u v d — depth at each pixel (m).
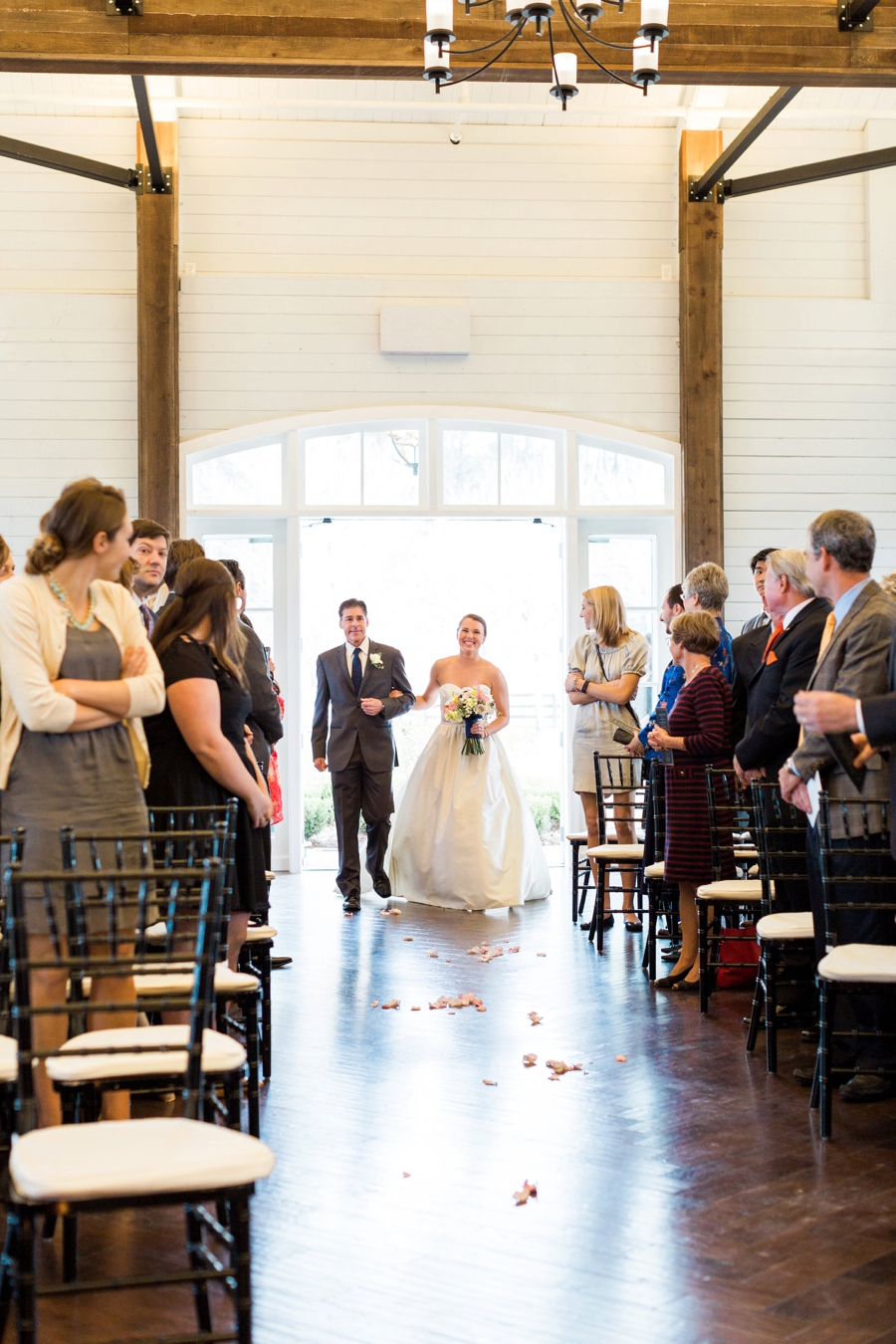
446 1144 3.44
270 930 4.07
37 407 8.66
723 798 5.18
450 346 8.86
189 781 3.50
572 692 6.99
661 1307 2.48
